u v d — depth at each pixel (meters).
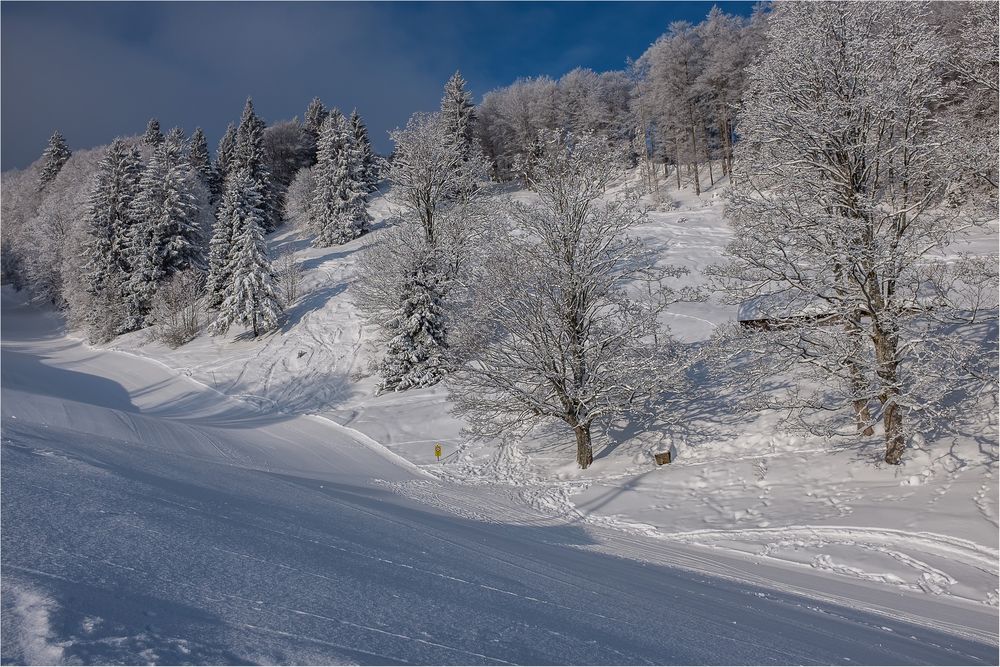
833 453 16.02
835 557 11.33
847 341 15.18
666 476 17.41
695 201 53.44
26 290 71.81
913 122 14.00
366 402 28.98
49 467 5.72
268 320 39.31
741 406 19.58
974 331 17.17
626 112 69.75
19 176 95.25
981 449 13.73
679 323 28.25
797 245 14.98
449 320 29.47
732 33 54.97
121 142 52.50
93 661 2.16
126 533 4.05
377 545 6.02
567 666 3.21
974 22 16.53
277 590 3.56
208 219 58.12
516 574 6.23
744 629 5.49
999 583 9.64
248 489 8.54
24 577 2.85
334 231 58.31
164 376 36.22
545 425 23.20
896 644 6.06
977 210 14.02
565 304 19.30
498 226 21.22
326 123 61.00
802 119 14.31
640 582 7.66
